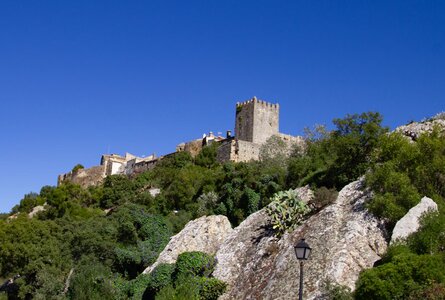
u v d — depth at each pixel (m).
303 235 38.62
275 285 35.69
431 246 31.27
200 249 48.09
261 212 46.31
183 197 82.25
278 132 111.12
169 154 120.50
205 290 39.81
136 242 61.03
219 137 120.00
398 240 33.03
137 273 56.41
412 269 28.11
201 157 108.44
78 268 56.56
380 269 29.06
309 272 34.44
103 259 58.25
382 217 36.44
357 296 29.06
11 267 58.78
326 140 59.84
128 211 65.12
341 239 35.47
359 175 45.09
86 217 89.50
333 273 32.72
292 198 42.47
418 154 39.91
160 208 82.88
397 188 37.97
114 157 148.38
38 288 56.34
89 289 51.00
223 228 50.00
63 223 67.50
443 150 40.75
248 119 110.25
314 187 46.12
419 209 34.47
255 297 36.53
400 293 27.48
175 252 48.41
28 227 62.66
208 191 78.56
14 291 59.69
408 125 50.41
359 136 47.50
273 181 62.09
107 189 103.81
